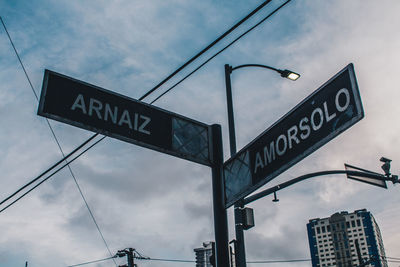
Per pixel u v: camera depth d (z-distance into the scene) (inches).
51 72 183.3
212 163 211.0
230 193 198.1
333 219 6604.3
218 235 197.3
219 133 219.8
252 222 414.0
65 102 181.6
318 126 158.1
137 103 201.6
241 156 196.5
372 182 509.4
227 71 513.0
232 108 489.7
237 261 331.3
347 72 148.9
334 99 153.1
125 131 191.8
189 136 210.5
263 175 180.5
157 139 199.6
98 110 188.5
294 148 167.6
